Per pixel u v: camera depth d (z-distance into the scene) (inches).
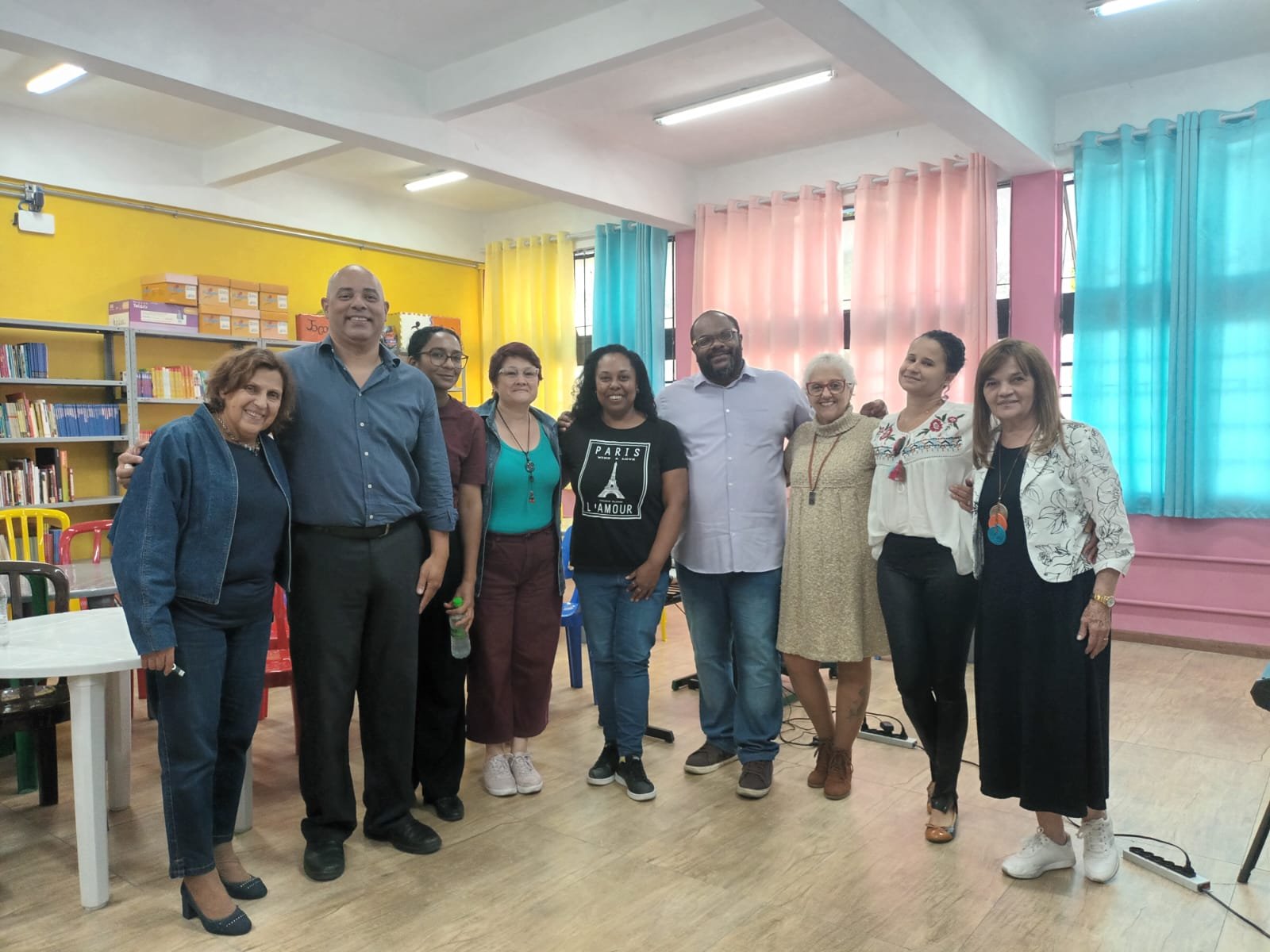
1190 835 102.4
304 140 235.6
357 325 91.9
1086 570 85.3
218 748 86.2
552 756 130.7
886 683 170.6
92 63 150.5
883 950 79.0
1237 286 194.1
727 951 79.0
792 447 115.4
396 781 99.0
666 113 228.1
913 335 237.3
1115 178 207.8
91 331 235.6
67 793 117.0
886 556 102.9
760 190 269.9
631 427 115.4
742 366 117.0
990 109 181.9
